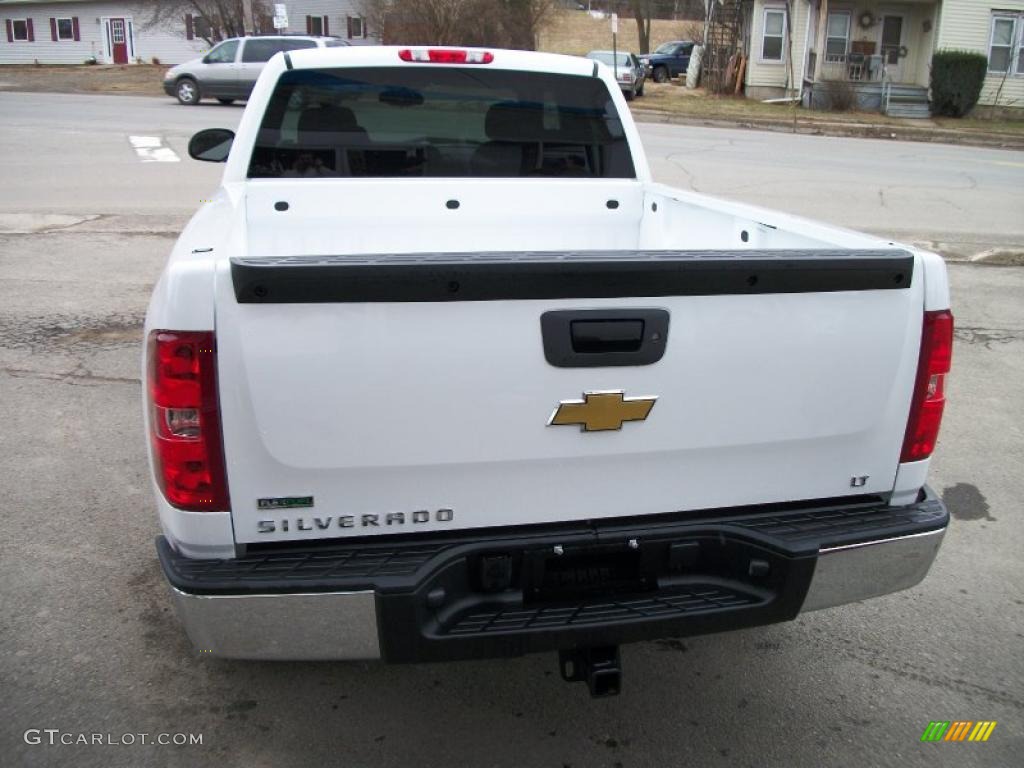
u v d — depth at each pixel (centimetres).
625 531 248
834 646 342
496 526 243
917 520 263
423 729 290
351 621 226
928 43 2819
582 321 228
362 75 418
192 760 273
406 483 232
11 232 929
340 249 426
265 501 226
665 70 3659
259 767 272
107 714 291
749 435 250
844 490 266
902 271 248
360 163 432
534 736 288
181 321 212
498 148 443
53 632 331
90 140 1567
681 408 242
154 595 355
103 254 858
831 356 249
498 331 224
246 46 2219
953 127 2491
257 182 416
